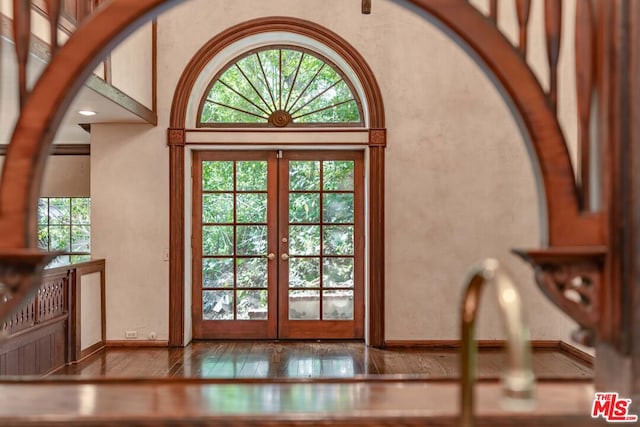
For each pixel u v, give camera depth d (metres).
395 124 5.16
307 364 4.51
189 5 5.14
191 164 5.37
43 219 6.64
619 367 1.07
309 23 5.09
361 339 5.38
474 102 5.16
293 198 5.42
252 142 5.18
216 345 5.19
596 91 1.16
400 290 5.15
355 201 5.40
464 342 0.81
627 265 1.07
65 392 1.14
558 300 1.12
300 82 5.36
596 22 1.15
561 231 1.13
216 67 5.33
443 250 5.16
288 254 5.41
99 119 4.88
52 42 1.14
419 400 1.09
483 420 1.00
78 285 4.56
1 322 1.09
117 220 5.13
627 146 1.07
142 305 5.13
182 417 0.99
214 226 5.42
